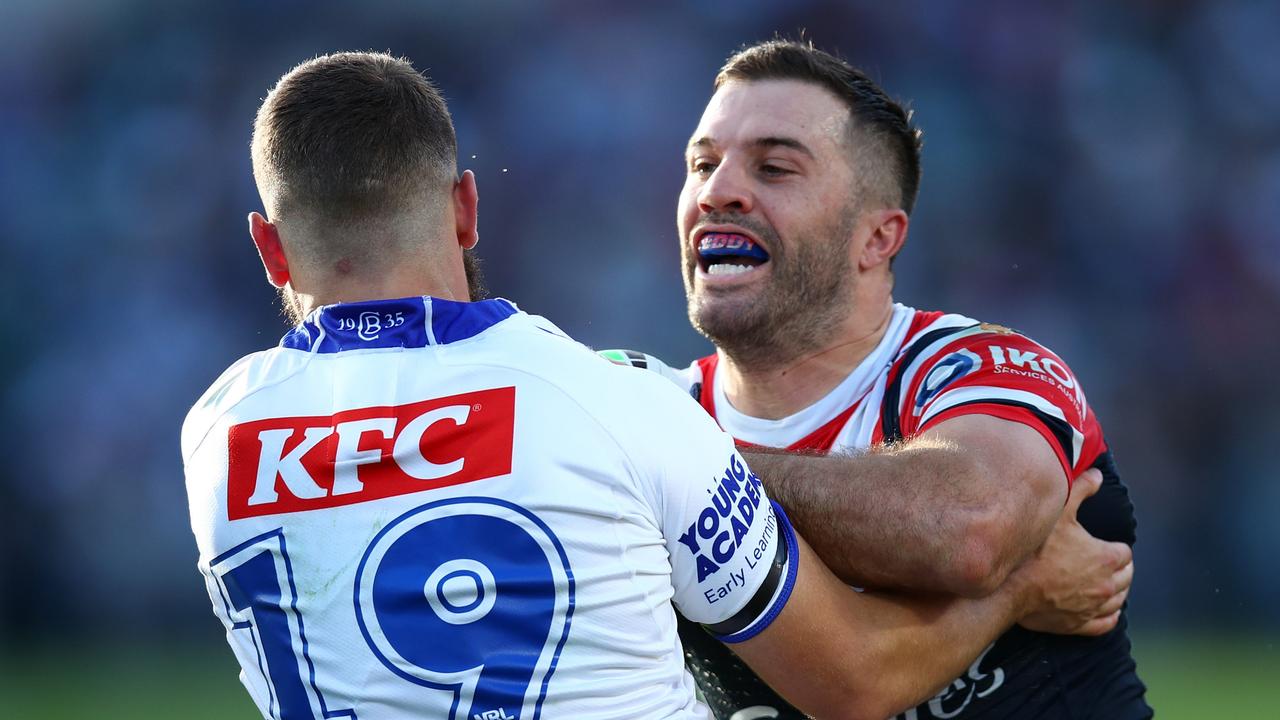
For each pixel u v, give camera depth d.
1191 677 31.36
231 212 49.72
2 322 47.41
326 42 52.56
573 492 6.93
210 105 51.22
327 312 7.43
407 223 7.54
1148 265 49.81
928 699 9.59
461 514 6.91
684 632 10.06
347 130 7.42
